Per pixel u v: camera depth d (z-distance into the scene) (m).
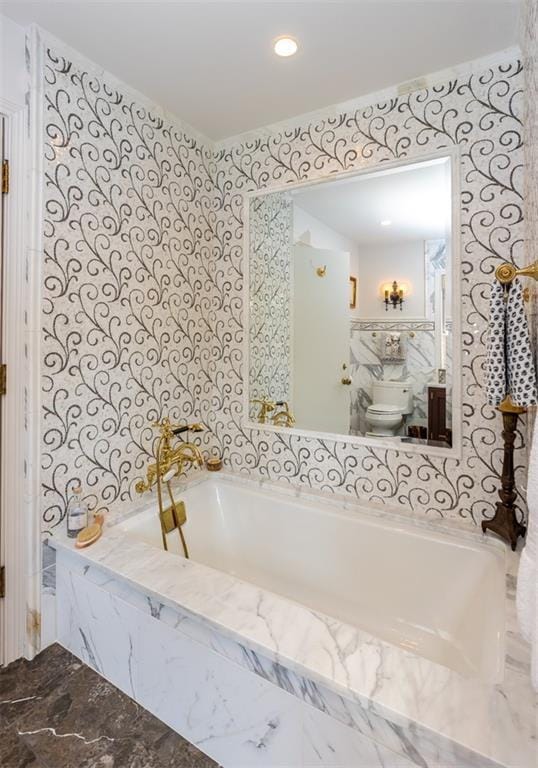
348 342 1.87
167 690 1.20
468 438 1.56
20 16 1.31
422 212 1.65
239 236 2.12
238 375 2.17
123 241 1.70
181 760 1.11
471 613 1.36
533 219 1.15
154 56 1.50
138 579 1.24
